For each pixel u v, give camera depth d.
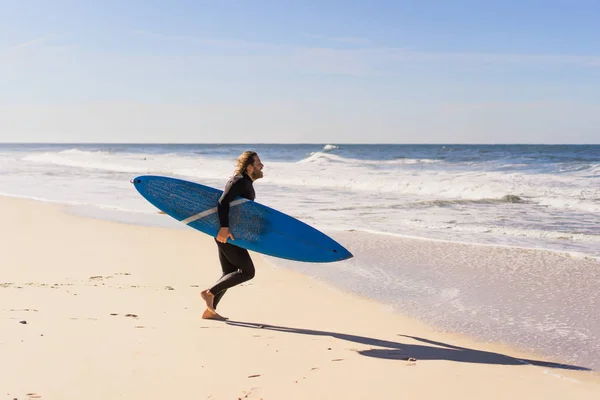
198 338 4.41
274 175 26.39
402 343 4.65
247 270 5.07
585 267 7.68
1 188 20.27
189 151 84.50
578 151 64.81
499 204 15.38
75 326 4.49
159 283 6.88
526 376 3.88
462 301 6.18
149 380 3.43
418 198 17.23
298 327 5.05
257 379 3.58
